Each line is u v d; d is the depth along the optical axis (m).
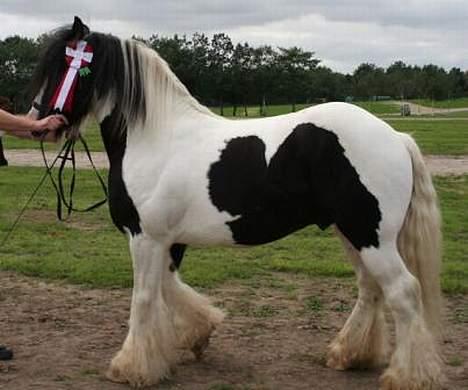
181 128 4.23
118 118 4.30
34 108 4.43
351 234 3.98
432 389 3.89
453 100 101.75
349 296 6.48
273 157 4.03
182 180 4.11
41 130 4.30
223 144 4.14
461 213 11.25
